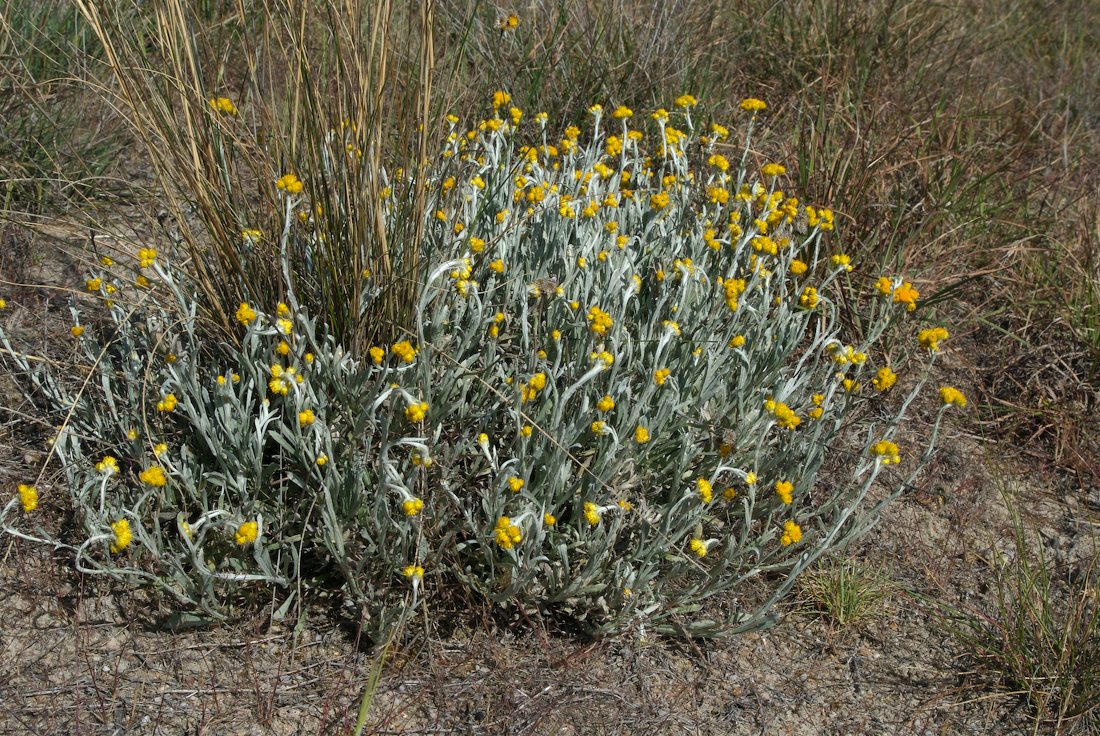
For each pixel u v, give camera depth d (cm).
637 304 306
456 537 260
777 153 463
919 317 390
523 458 245
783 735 242
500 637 252
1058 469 342
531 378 250
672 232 333
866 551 299
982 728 252
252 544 246
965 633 276
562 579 251
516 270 300
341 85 257
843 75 506
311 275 285
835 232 391
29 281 334
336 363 257
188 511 259
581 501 252
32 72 396
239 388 273
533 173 361
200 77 275
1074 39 667
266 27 268
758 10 566
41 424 287
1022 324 399
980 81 571
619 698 243
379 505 232
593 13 500
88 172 349
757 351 300
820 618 276
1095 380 373
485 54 457
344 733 222
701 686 251
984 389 372
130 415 271
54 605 243
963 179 455
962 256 418
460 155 335
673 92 481
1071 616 272
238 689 231
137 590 248
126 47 263
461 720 231
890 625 277
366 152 254
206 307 286
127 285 334
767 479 282
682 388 287
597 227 314
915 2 582
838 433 318
